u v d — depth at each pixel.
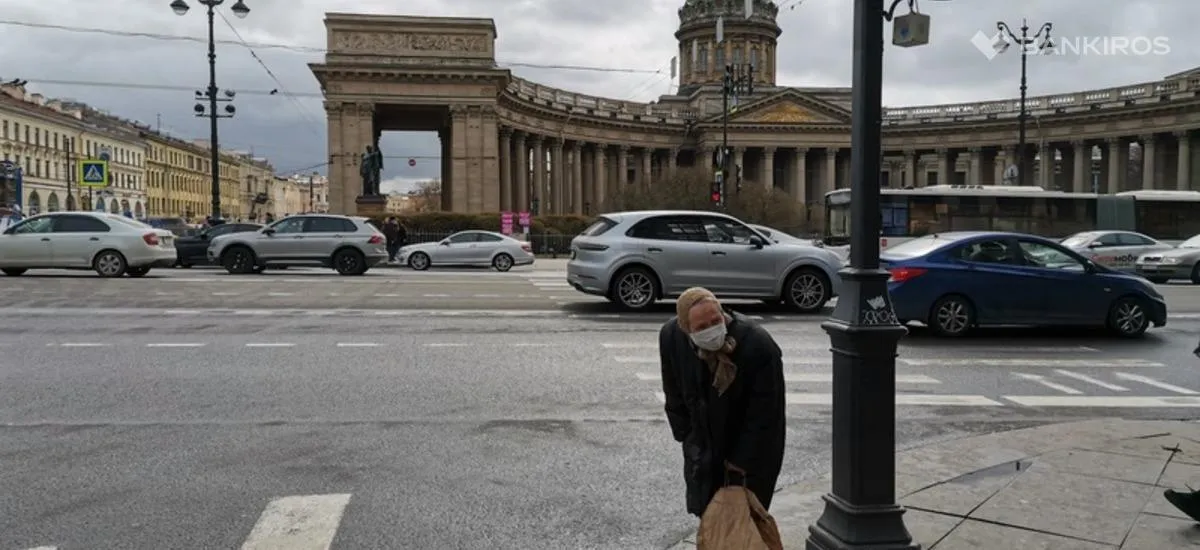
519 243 32.56
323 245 25.77
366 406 8.22
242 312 15.34
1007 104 80.69
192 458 6.47
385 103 59.72
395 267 33.09
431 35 59.78
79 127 94.75
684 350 3.82
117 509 5.38
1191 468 6.16
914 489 5.70
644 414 8.04
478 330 13.37
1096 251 28.39
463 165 60.22
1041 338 13.48
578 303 17.67
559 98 78.50
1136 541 4.79
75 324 13.45
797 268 16.58
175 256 23.98
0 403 8.15
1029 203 34.44
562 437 7.22
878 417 4.18
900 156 91.06
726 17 87.06
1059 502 5.43
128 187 107.75
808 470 6.44
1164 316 13.84
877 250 4.27
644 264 16.08
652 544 4.96
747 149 85.94
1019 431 7.29
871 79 4.28
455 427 7.49
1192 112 66.50
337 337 12.43
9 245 22.00
